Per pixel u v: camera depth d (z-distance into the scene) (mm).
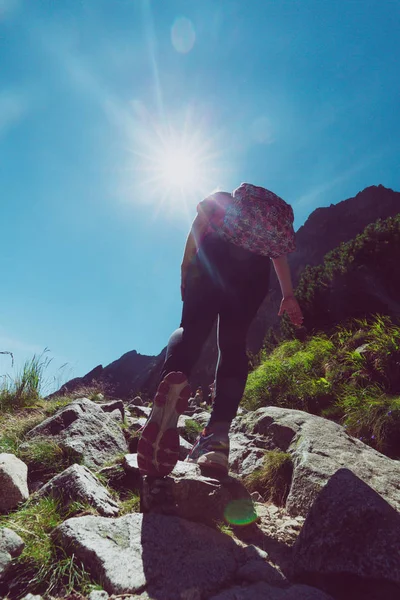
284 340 8328
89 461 2502
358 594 1438
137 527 1637
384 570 1466
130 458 2338
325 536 1599
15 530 1648
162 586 1367
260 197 2074
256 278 2119
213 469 2043
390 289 7484
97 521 1636
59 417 2857
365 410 4008
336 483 1836
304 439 2518
